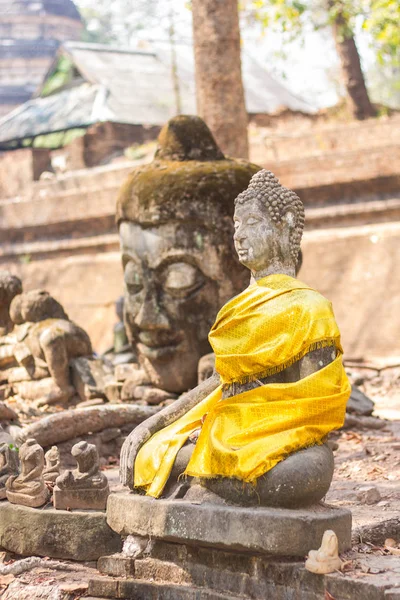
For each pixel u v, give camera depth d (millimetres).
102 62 29297
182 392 9352
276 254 5336
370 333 16891
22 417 9359
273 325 5039
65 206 20422
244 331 5137
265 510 4785
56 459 6383
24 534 5867
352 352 17047
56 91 30625
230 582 4941
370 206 17016
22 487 5992
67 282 20750
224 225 8828
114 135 26438
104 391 9758
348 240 17234
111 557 5461
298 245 5465
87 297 20391
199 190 8812
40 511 5840
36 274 21266
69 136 28312
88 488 5836
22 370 10172
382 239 16891
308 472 4801
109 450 8375
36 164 22953
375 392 13938
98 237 20219
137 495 5426
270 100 30609
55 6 64875
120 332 12844
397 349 16594
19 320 10352
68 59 29641
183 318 8984
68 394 9875
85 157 26062
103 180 21031
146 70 29766
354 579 4523
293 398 4930
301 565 4723
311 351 4984
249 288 5301
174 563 5215
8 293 10688
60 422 7973
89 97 27891
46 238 21172
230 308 5273
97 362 10125
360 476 7590
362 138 18688
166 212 8844
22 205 21172
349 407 9992
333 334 5012
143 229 9047
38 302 10258
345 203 17297
